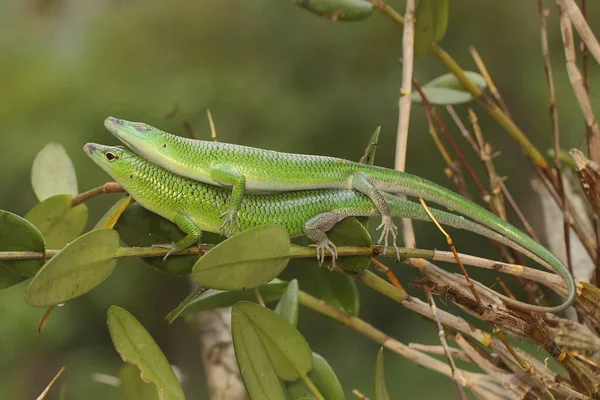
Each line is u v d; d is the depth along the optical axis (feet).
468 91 2.02
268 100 5.18
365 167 1.86
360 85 5.18
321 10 2.00
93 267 1.68
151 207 1.79
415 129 4.27
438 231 3.48
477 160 4.06
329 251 1.77
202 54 5.58
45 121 5.03
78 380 4.01
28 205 4.79
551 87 1.92
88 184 4.55
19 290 4.13
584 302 1.80
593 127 1.86
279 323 1.75
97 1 6.30
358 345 3.94
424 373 3.80
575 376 1.78
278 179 1.82
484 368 1.83
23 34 6.01
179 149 1.79
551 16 4.75
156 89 5.22
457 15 5.03
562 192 1.89
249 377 1.75
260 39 5.56
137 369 1.70
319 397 1.76
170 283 4.37
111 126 1.78
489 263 1.78
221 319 2.05
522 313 1.81
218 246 1.64
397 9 5.30
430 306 1.76
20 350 4.08
